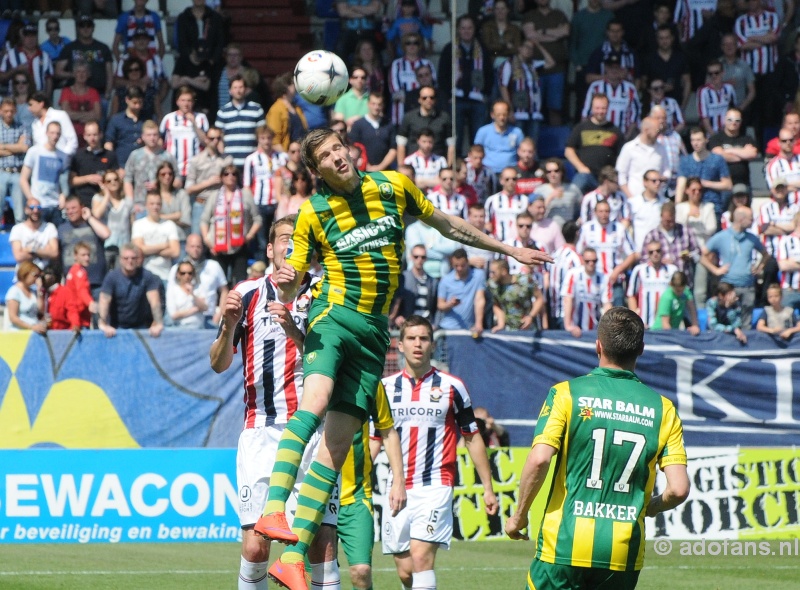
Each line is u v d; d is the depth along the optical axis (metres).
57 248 50.81
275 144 53.38
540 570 18.31
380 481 41.97
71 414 45.41
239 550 38.69
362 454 24.98
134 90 56.84
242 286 22.16
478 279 48.03
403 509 26.66
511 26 62.16
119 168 56.03
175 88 61.62
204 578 32.59
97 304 49.69
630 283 50.00
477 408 45.16
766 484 42.88
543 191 53.62
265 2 72.06
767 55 65.12
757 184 64.25
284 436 17.83
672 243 50.84
